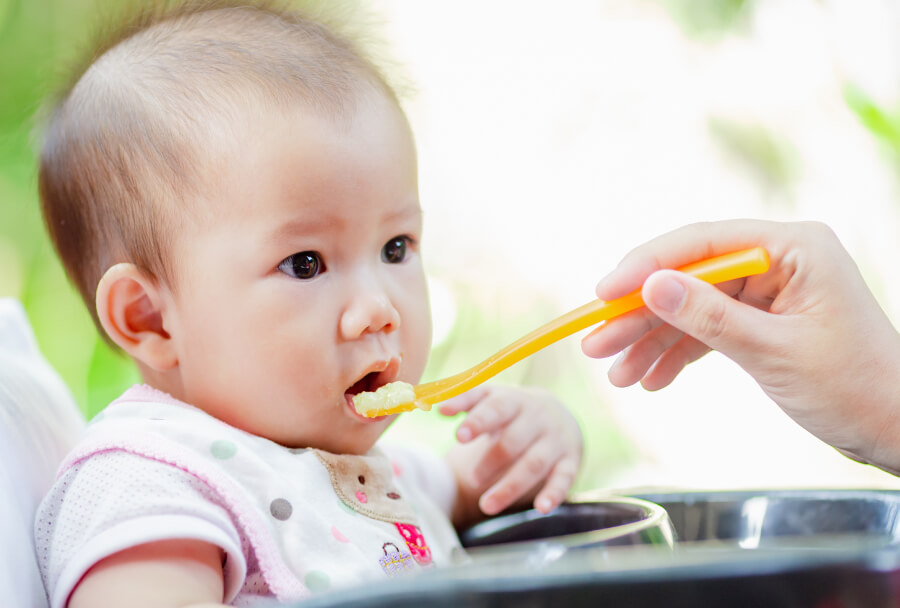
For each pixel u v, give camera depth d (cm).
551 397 118
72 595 71
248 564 78
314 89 90
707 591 43
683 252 83
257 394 87
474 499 115
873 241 217
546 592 43
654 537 70
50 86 113
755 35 223
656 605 43
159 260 89
